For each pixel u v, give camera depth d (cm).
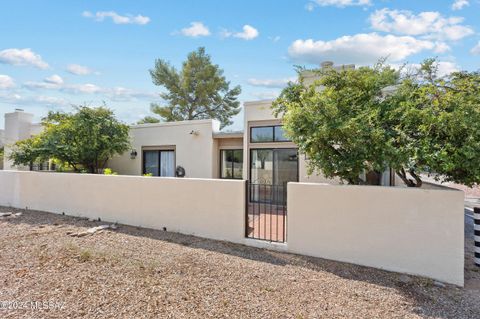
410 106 492
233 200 647
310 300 374
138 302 358
